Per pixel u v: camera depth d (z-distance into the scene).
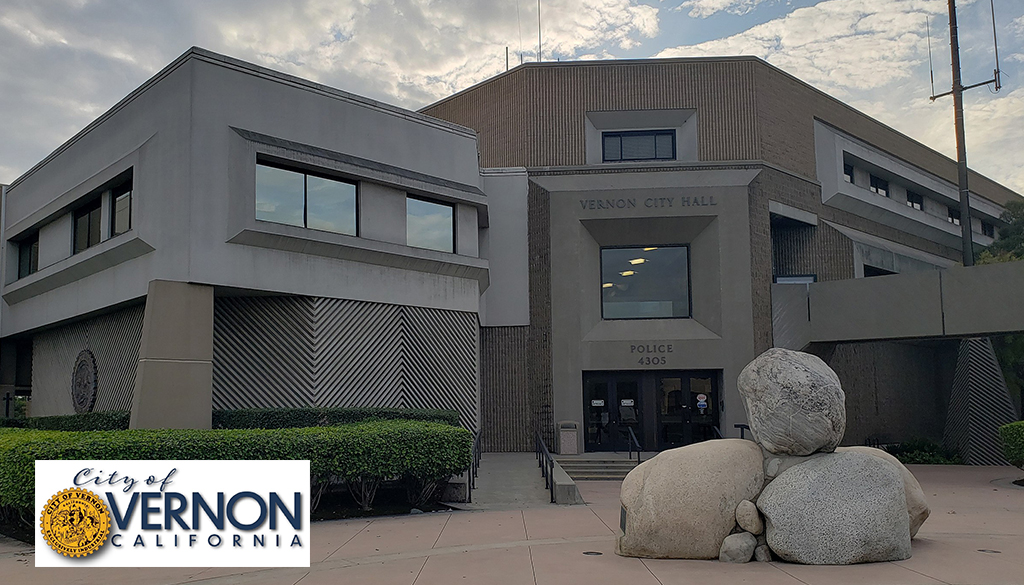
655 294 24.83
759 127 25.66
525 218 25.09
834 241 27.16
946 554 9.24
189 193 15.16
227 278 15.54
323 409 16.16
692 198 24.17
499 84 27.25
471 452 14.53
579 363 23.89
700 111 25.84
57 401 20.58
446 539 10.59
